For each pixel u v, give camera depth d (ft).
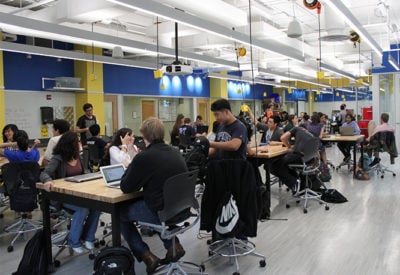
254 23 23.77
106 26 26.32
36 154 13.94
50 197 9.43
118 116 33.06
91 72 29.76
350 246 11.23
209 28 16.90
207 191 9.91
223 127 10.98
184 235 12.55
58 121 14.66
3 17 15.20
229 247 10.75
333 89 60.80
